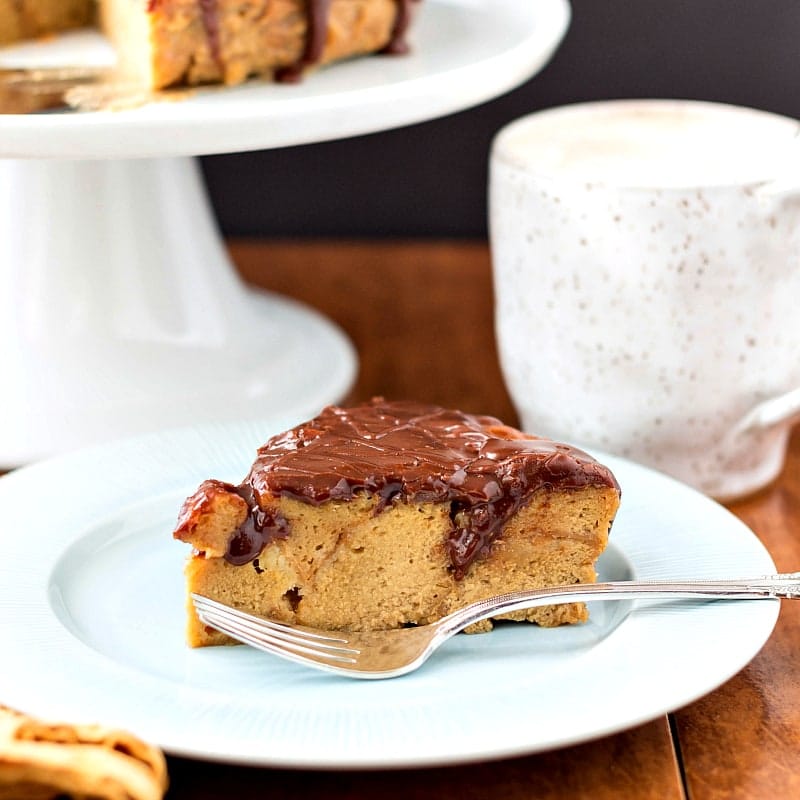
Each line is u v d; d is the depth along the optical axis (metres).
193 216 0.90
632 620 0.68
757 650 0.66
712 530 0.73
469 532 0.70
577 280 0.78
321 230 1.14
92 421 0.84
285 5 0.83
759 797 0.65
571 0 1.06
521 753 0.62
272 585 0.70
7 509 0.74
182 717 0.63
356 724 0.63
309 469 0.69
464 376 0.91
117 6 0.89
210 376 0.87
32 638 0.67
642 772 0.65
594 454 0.77
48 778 0.61
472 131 1.10
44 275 0.86
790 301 0.77
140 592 0.71
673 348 0.78
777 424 0.78
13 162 0.85
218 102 0.81
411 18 0.87
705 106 0.84
